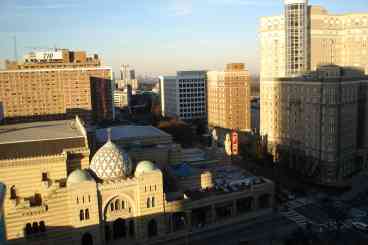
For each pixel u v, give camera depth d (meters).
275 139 199.62
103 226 108.69
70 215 104.19
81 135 122.62
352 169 181.00
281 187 161.00
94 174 111.19
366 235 115.38
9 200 104.75
